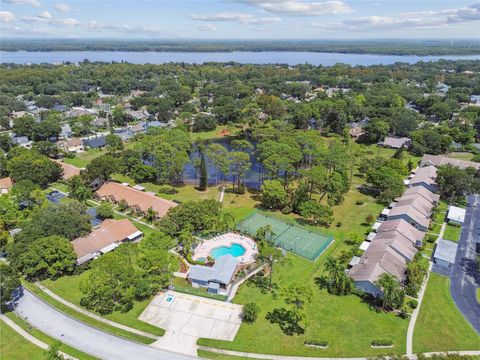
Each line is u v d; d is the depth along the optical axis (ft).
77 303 278.26
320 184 452.35
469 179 439.63
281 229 392.06
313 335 248.93
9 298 271.49
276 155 469.57
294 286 256.11
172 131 606.14
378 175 460.14
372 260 311.06
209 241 366.02
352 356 232.12
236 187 507.30
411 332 252.42
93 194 455.22
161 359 230.27
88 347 237.86
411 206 402.11
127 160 516.32
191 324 260.21
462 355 230.48
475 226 399.24
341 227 397.19
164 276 293.23
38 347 236.43
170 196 470.80
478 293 293.43
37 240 309.22
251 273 318.45
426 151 629.10
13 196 420.77
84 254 326.85
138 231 372.99
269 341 243.81
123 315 268.00
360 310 273.54
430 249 353.92
